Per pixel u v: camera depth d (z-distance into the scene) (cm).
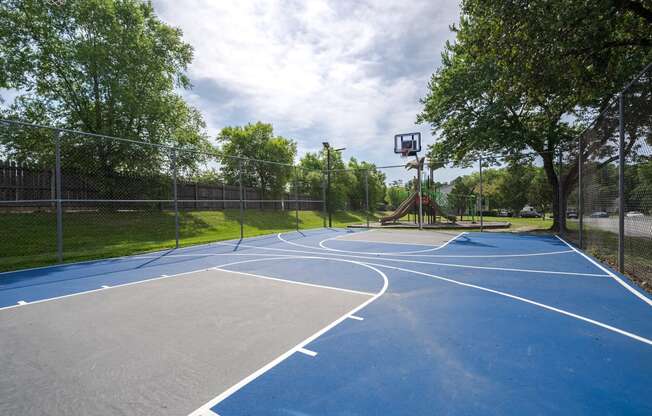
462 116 1881
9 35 1542
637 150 681
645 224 673
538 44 1005
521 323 404
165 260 929
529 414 228
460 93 1780
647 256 844
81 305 506
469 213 3872
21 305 509
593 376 279
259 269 782
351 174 3738
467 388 261
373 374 285
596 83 1162
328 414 230
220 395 256
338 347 341
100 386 273
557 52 1023
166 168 1814
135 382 278
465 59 1742
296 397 252
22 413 237
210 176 2264
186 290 592
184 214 1869
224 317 442
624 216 697
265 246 1221
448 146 2006
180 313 461
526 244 1198
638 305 473
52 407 244
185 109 2084
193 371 295
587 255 931
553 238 1395
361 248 1132
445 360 309
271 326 405
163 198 1805
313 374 287
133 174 1698
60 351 341
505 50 1092
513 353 323
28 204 1320
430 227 2009
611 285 591
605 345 340
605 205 856
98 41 1662
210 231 1731
